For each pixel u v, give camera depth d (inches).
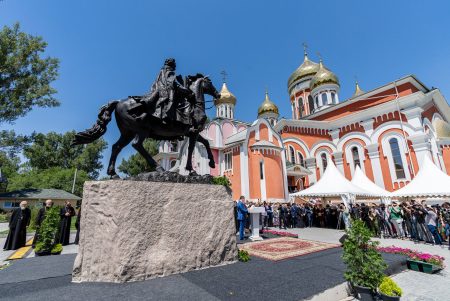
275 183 928.9
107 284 186.4
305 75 1652.3
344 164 1095.6
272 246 354.0
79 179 1726.1
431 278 251.3
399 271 271.9
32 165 1936.5
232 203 269.3
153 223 212.7
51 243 361.1
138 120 242.5
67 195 1412.4
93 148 2010.3
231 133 1454.2
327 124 1186.0
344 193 627.2
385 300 175.9
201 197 245.0
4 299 158.2
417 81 994.1
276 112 1707.7
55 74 1008.2
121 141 266.4
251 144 995.3
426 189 539.2
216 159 1148.5
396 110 966.4
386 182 946.1
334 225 719.1
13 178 1818.4
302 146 1216.8
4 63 896.9
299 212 740.7
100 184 213.2
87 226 208.7
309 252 308.5
